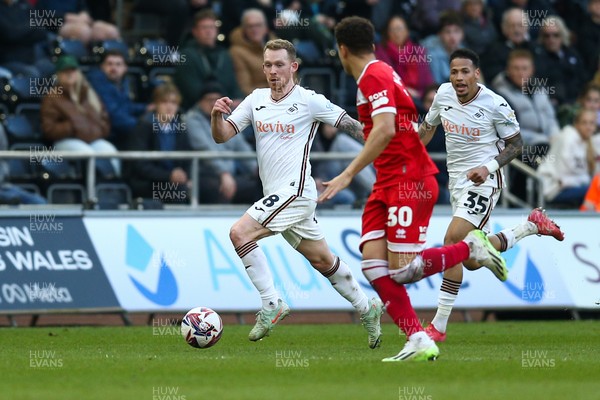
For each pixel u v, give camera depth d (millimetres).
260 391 23750
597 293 50719
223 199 52938
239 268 47719
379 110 28016
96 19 65188
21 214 46312
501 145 38000
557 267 50500
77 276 46312
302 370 27812
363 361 30047
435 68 61750
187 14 63219
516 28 64875
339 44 29094
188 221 47781
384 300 29625
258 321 34906
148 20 66312
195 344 34000
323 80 61875
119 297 46500
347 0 66125
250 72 58906
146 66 60312
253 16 58625
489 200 37625
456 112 37531
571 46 71250
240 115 35062
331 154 52688
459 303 49094
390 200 29234
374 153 27891
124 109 56281
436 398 22516
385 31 61062
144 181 52094
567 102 66688
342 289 34906
